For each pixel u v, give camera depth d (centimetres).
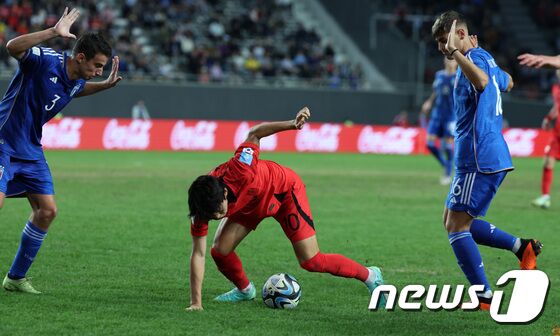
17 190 2373
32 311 2159
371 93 12094
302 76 12350
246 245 3331
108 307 2225
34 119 2312
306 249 2247
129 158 8569
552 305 2370
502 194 5828
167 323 2062
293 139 10838
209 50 12100
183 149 10362
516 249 2425
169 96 11169
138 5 12525
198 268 2191
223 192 2062
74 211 4262
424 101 12400
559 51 14125
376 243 3472
